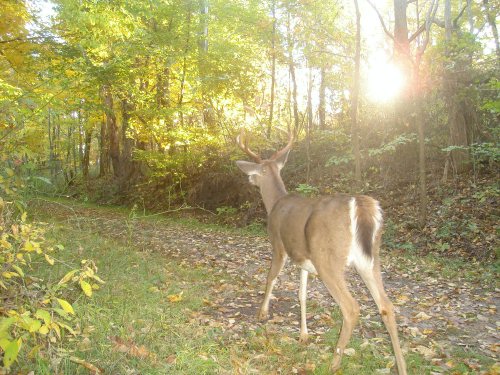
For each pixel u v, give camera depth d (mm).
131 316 4699
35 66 10734
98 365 3426
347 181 13500
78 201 19359
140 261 7531
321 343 4770
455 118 11742
